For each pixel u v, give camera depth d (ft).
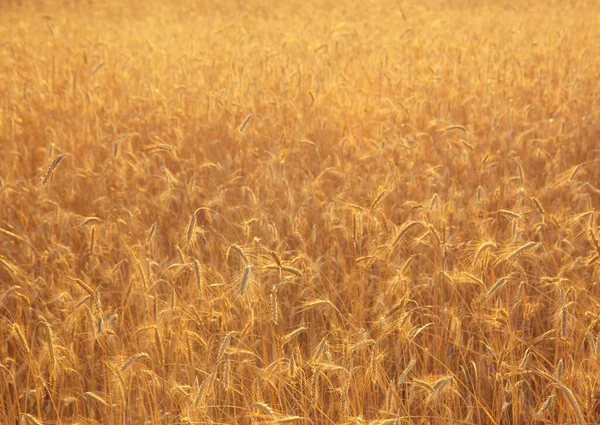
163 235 17.87
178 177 21.20
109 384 11.28
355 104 26.68
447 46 39.99
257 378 9.99
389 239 14.14
